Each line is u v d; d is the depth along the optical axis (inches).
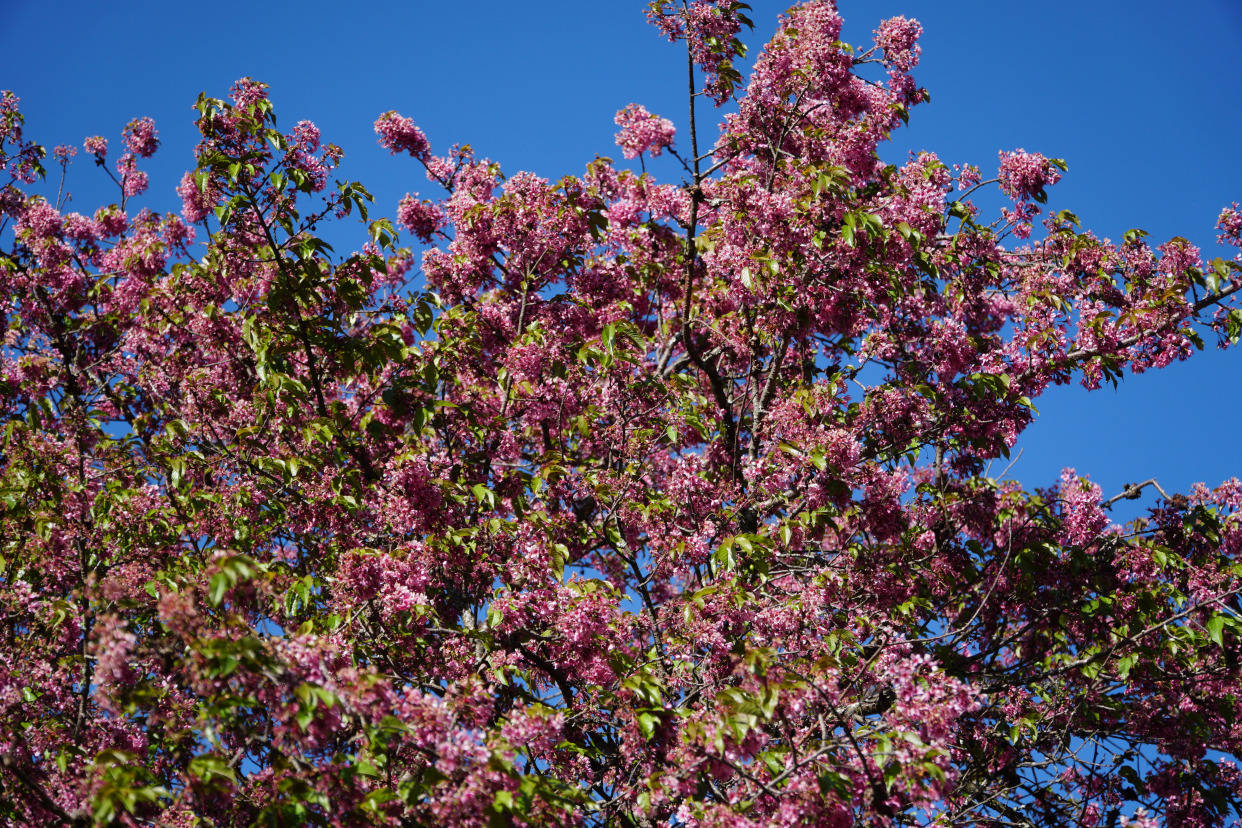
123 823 173.0
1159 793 311.3
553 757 248.1
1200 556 352.2
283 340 292.0
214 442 307.3
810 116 379.9
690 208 352.5
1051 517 335.0
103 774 161.3
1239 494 353.7
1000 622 335.3
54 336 394.3
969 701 185.2
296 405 286.8
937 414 326.3
